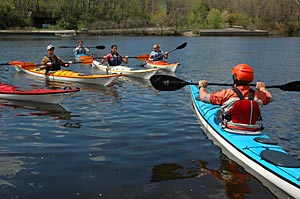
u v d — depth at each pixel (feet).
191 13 249.96
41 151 17.31
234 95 17.19
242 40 161.79
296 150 18.21
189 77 44.11
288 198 13.20
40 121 22.52
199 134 20.33
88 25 230.68
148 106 27.17
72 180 14.28
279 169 14.05
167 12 262.67
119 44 118.01
